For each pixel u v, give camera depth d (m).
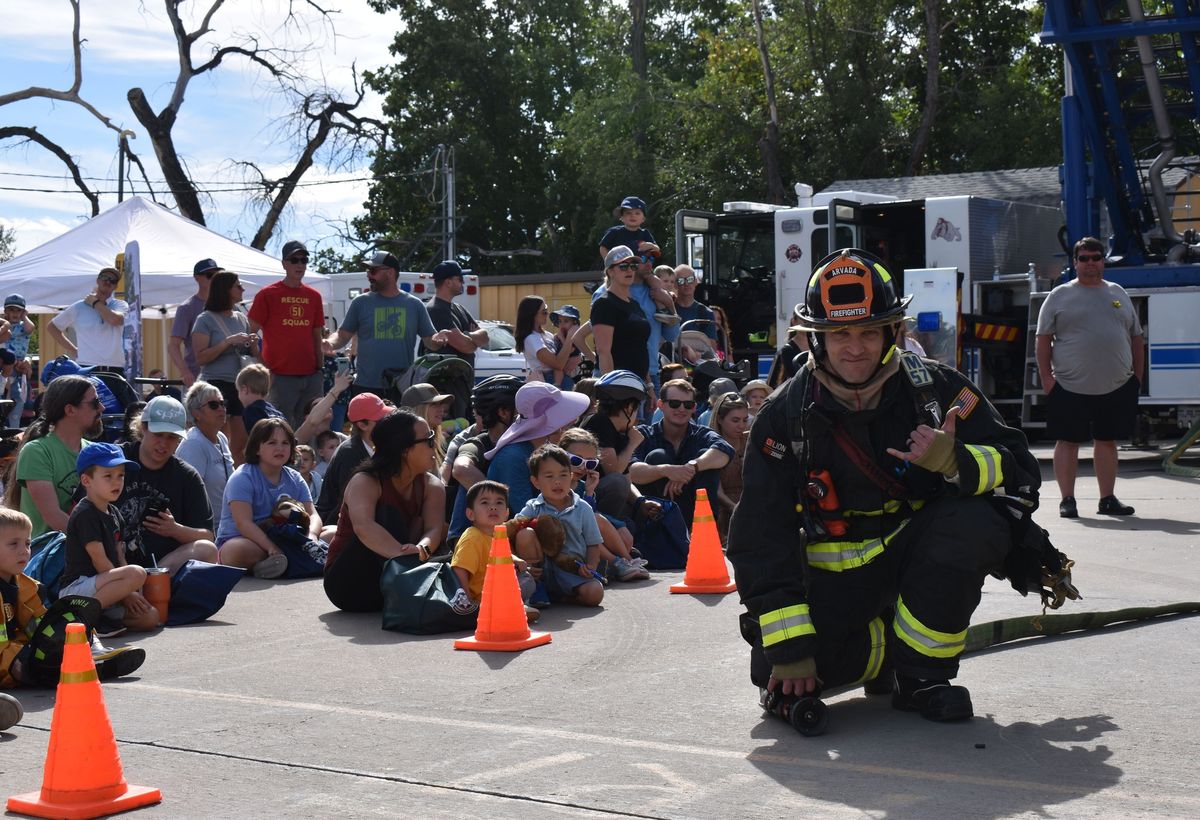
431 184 47.97
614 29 48.09
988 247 18.30
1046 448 17.22
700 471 8.97
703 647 5.96
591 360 11.81
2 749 4.55
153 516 7.28
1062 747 4.19
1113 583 7.40
